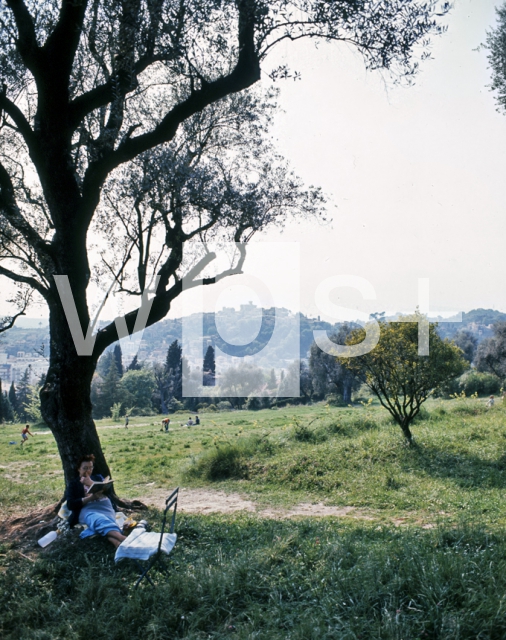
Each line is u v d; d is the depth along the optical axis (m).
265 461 15.80
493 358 61.44
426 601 4.77
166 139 9.41
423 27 9.04
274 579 5.82
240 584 5.69
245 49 9.18
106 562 6.66
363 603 4.93
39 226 11.66
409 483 12.40
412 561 5.52
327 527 8.29
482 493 10.95
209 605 5.37
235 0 8.77
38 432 44.19
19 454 25.67
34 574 6.39
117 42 9.18
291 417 34.72
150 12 8.77
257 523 9.16
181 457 20.77
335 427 19.14
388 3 8.95
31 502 12.43
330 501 11.98
